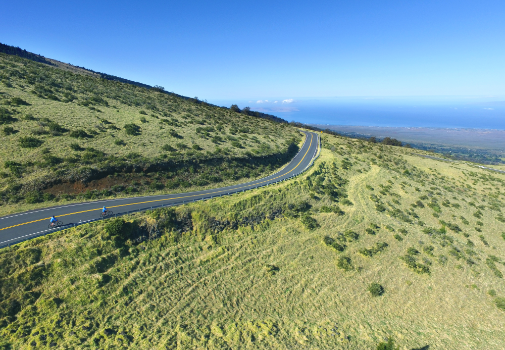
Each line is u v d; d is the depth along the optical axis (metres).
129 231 27.34
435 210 46.97
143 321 22.36
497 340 27.48
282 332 24.06
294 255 32.47
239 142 59.97
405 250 36.91
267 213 36.59
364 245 36.09
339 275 31.33
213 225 32.31
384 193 48.88
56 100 56.84
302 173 48.72
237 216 34.16
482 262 37.53
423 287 32.34
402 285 32.00
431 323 28.61
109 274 24.17
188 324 23.08
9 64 72.06
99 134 45.34
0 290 20.00
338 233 36.91
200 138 56.34
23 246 22.44
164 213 30.44
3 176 30.53
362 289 30.47
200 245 30.45
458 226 44.09
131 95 83.56
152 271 26.12
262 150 56.88
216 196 36.16
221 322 23.98
